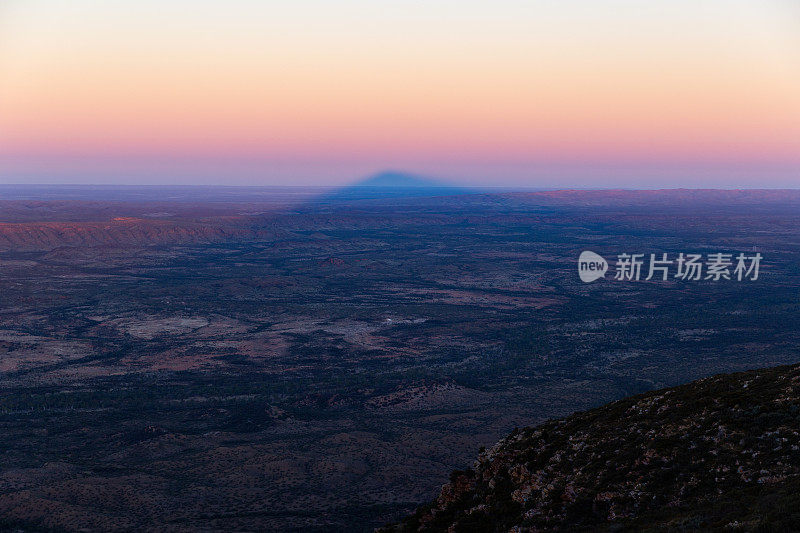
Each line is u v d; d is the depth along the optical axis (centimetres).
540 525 3281
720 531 2416
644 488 3155
